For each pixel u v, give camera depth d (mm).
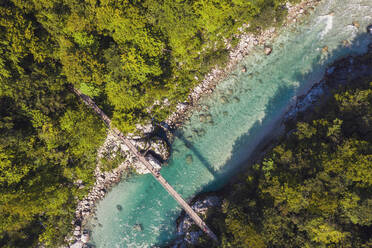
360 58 35156
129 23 29578
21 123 31500
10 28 27578
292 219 26469
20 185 30891
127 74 31531
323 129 29562
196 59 36469
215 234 31766
